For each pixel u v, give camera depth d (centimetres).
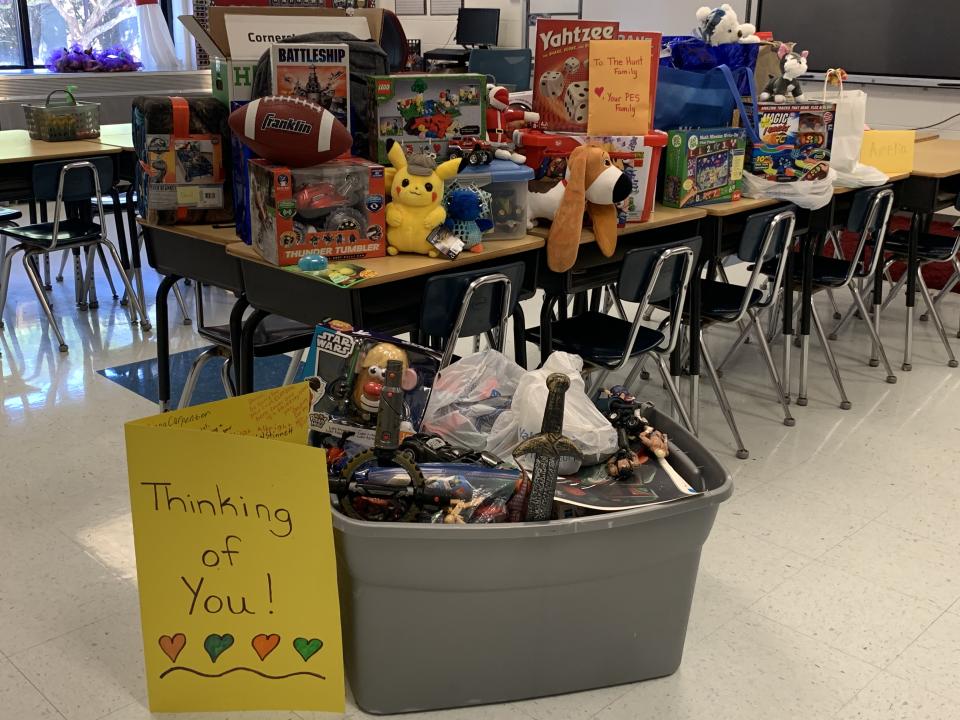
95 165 413
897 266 540
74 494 282
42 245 404
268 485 172
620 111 293
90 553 251
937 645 220
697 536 190
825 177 343
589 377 360
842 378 396
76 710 193
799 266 385
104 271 511
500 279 247
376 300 252
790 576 247
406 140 260
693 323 320
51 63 740
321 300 235
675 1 752
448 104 263
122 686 200
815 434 339
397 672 186
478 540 172
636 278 278
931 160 435
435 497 180
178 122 262
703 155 317
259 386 373
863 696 202
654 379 389
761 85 359
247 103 249
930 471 310
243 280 259
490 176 258
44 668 206
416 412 198
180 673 187
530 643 190
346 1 492
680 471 200
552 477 174
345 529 170
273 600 180
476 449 204
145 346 417
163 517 175
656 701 199
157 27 761
